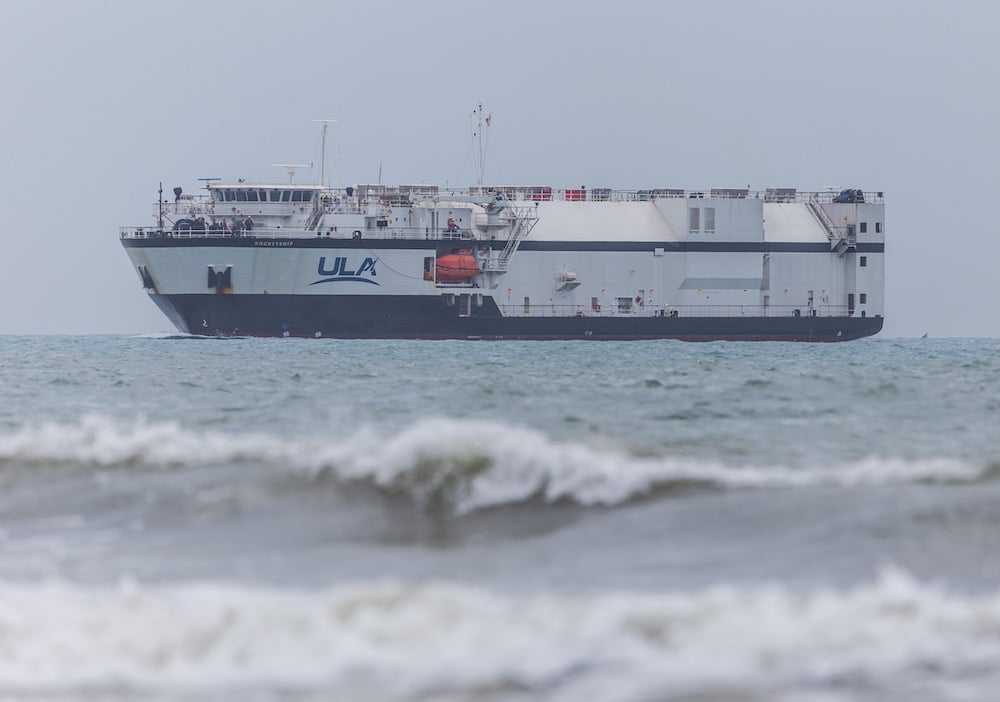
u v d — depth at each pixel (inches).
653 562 3597.4
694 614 3019.2
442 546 3814.0
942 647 2837.1
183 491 4414.4
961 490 4279.0
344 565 3595.0
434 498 4227.4
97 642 2945.4
